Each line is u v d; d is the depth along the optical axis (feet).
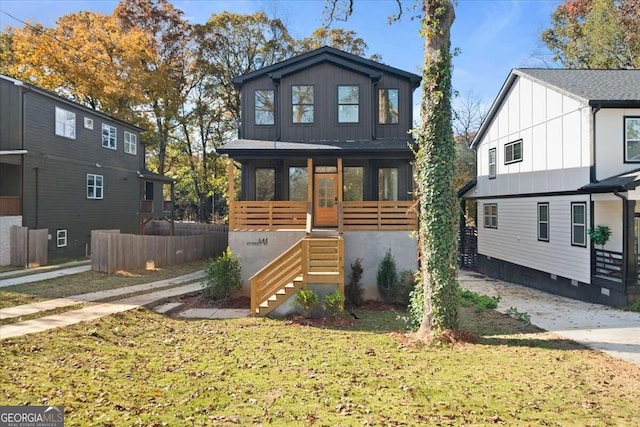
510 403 15.39
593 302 41.14
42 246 53.57
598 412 14.66
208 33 104.94
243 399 15.71
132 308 31.48
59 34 89.04
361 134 47.50
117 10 96.43
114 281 44.11
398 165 48.39
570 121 44.47
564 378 18.24
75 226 66.54
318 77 47.91
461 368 19.70
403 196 48.14
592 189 39.19
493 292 48.88
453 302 25.81
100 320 27.58
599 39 82.79
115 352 21.68
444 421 13.85
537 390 16.75
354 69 47.21
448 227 26.16
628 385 17.42
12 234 52.03
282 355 21.74
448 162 26.63
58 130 62.75
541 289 50.57
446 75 26.84
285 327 28.71
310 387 16.99
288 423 13.61
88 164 70.03
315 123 47.70
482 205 69.72
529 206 53.52
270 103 48.85
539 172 50.98
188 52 105.60
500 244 62.18
